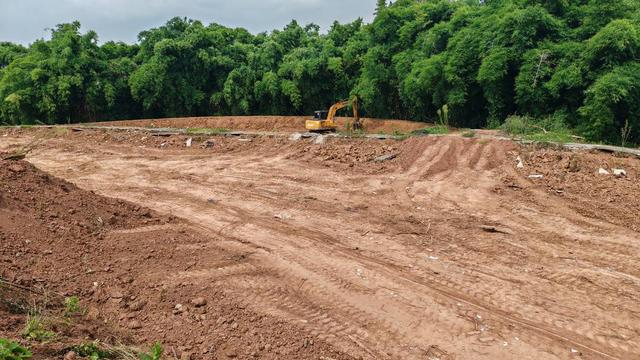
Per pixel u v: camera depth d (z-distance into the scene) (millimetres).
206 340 4691
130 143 19188
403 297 5848
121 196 11094
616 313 5453
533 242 7613
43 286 5230
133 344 4434
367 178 12008
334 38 27797
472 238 7844
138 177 13211
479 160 12312
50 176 8391
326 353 4621
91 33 30016
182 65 29047
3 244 5746
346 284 6176
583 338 5000
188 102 29094
